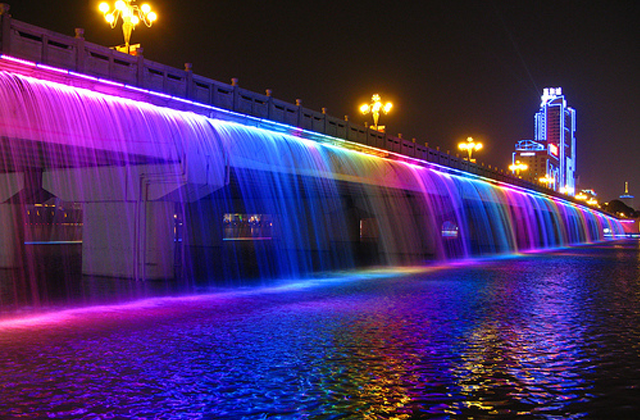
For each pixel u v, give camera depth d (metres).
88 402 8.42
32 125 16.55
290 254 43.91
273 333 13.42
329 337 13.01
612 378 9.77
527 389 9.14
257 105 25.00
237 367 10.34
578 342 12.54
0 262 27.22
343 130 31.36
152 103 20.45
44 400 8.48
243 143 23.64
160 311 16.55
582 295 20.97
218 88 23.00
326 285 24.16
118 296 19.23
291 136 27.17
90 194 24.34
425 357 11.15
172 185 21.47
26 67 16.69
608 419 7.90
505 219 61.00
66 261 31.81
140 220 22.73
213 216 43.84
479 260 42.50
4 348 11.70
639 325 14.69
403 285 24.17
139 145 19.42
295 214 47.06
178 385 9.25
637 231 158.88
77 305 17.41
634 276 29.16
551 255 50.97
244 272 29.34
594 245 79.56
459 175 48.28
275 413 8.05
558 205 85.12
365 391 9.03
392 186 35.62
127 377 9.67
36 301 18.02
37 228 55.66
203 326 14.28
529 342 12.53
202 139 21.58
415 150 39.81
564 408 8.30
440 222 43.75
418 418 7.89
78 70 17.95
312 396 8.77
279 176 27.75
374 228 62.94
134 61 19.69
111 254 23.81
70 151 18.83
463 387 9.24
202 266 31.81
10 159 20.69
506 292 21.80
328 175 29.27
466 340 12.73
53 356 11.05
